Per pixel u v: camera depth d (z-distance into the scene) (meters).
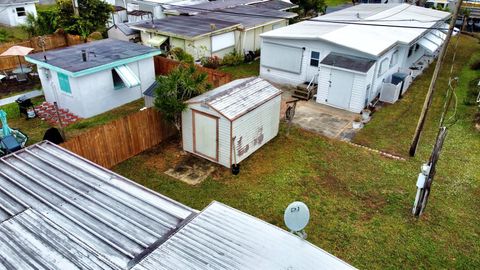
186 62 22.55
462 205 12.49
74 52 20.61
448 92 22.14
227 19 29.80
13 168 10.16
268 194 13.02
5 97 21.02
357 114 19.50
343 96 19.84
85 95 18.44
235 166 14.09
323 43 21.06
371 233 11.27
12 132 15.49
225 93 14.59
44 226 7.84
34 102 20.58
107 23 33.69
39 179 9.65
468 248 10.73
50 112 19.16
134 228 7.89
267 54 23.66
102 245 7.36
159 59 23.02
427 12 30.88
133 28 27.95
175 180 13.80
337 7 47.00
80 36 29.84
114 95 19.91
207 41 26.33
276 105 16.02
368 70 18.70
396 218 11.88
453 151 15.77
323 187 13.42
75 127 17.62
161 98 14.66
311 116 19.20
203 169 14.49
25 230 7.69
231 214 8.03
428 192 11.53
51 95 19.91
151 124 15.67
